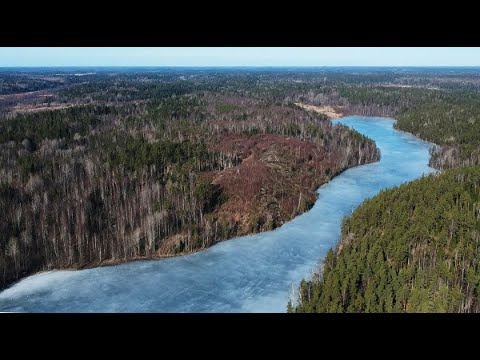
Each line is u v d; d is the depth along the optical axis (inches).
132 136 4399.6
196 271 2655.0
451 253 2332.7
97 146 4052.7
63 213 2935.5
